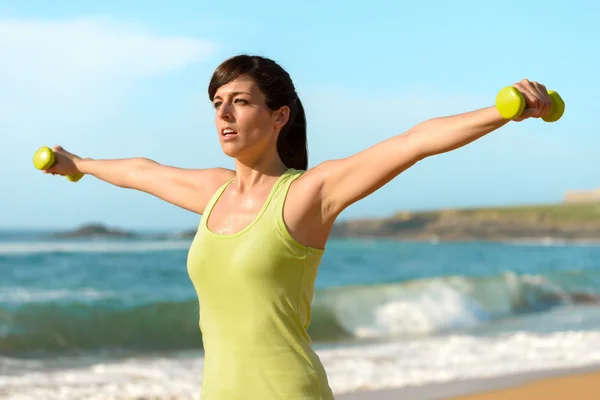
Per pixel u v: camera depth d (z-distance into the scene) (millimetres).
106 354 10711
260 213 2475
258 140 2568
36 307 12305
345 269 28094
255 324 2436
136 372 8508
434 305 15398
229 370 2459
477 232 78562
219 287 2479
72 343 11406
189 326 12531
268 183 2594
